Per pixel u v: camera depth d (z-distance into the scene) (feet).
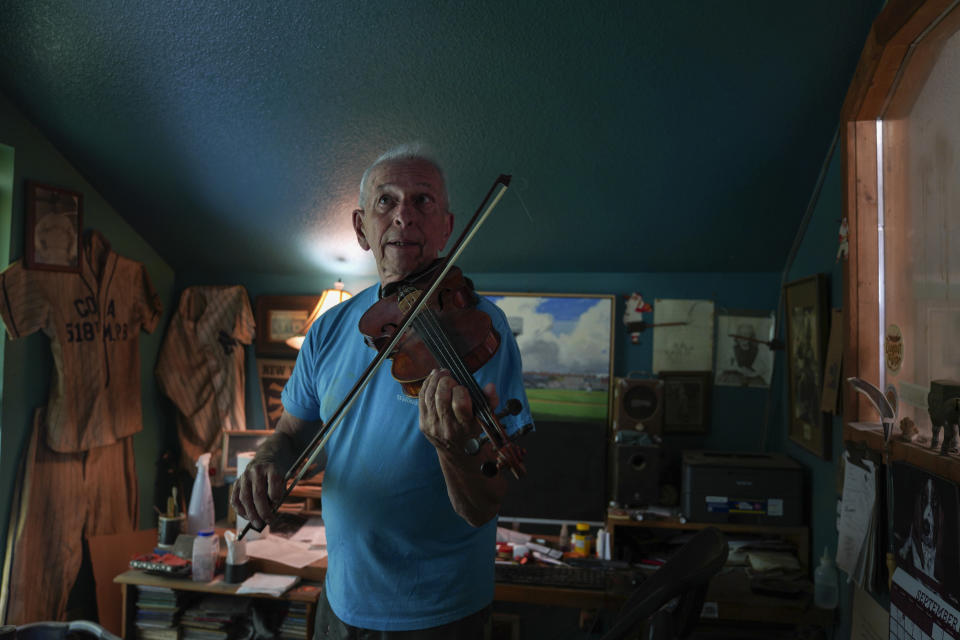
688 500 9.23
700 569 3.33
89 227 9.91
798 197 9.01
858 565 6.82
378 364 4.15
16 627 6.98
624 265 10.66
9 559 8.68
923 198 5.92
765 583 8.33
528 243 10.39
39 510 9.00
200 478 9.96
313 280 11.60
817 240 8.82
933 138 5.72
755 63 7.45
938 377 5.62
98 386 9.82
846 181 7.01
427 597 4.38
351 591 4.49
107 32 7.84
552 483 10.00
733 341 10.50
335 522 4.63
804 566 8.91
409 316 4.06
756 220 9.48
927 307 5.84
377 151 9.05
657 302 10.69
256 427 11.67
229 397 11.38
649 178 9.05
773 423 10.41
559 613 10.34
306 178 9.55
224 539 9.78
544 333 10.80
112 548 9.79
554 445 10.04
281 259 11.27
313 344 5.24
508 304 10.91
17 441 8.88
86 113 8.83
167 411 11.59
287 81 8.25
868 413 6.97
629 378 10.14
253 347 11.71
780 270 10.35
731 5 6.92
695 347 10.59
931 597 5.29
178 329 11.46
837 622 7.99
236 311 11.50
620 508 9.64
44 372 9.29
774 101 7.82
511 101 8.23
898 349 6.43
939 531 5.14
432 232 4.77
